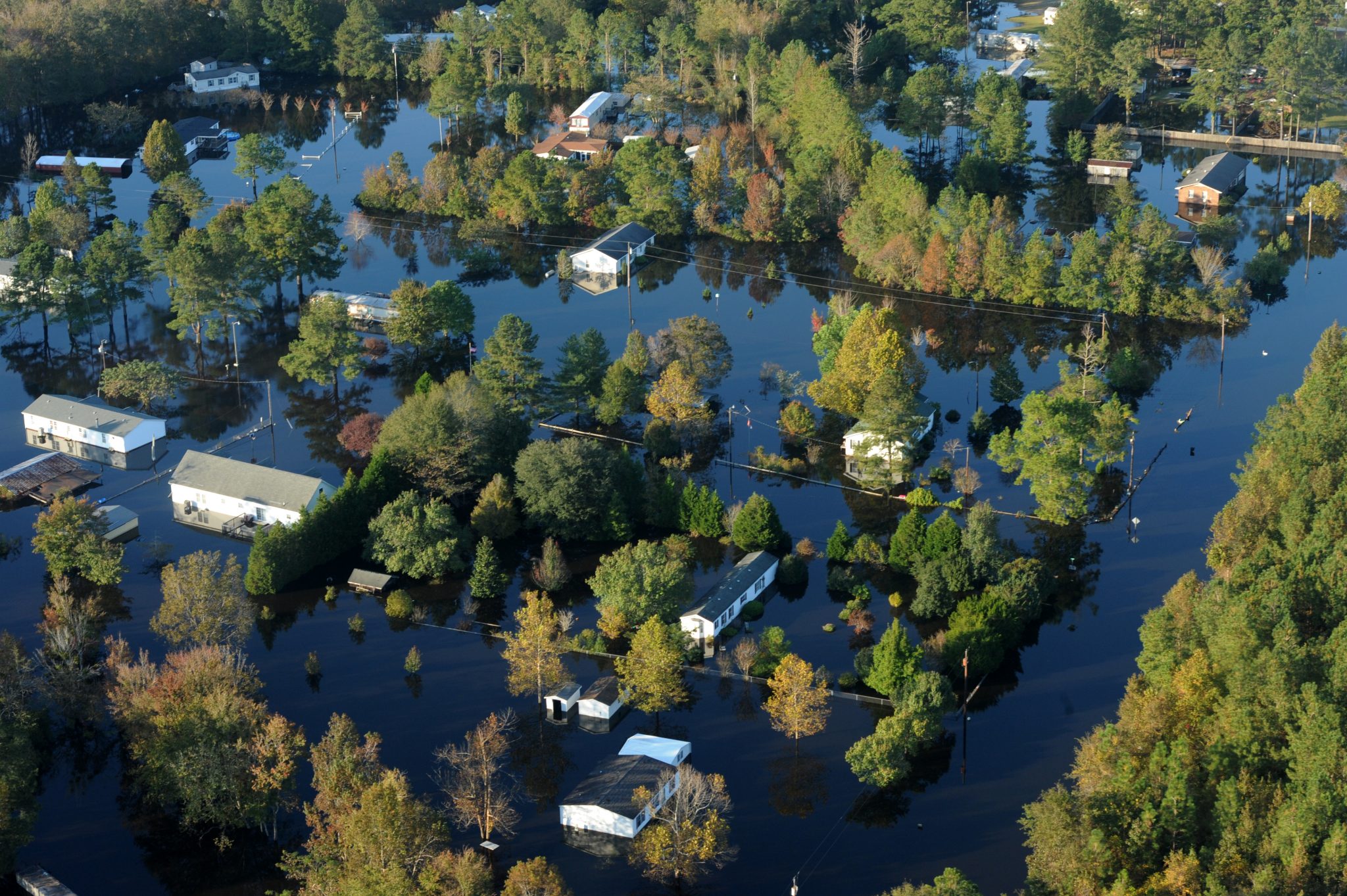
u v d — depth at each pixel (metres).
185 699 193.12
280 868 185.75
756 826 190.38
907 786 197.38
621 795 187.50
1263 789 171.75
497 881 180.50
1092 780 185.75
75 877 185.00
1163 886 162.62
